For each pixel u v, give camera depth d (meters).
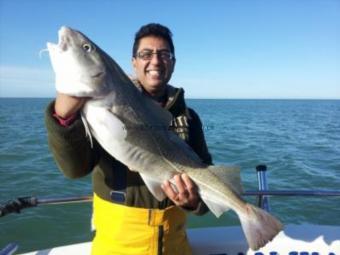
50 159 5.70
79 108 0.88
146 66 1.08
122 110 0.94
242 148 7.19
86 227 2.96
